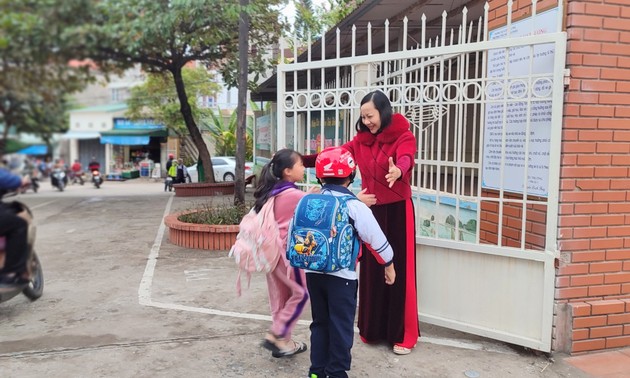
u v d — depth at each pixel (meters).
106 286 5.42
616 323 3.63
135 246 7.64
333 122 4.67
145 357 3.59
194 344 3.83
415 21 7.83
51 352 3.67
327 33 8.11
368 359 3.59
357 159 3.74
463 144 4.17
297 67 4.40
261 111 16.92
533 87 3.50
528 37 3.43
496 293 3.71
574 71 3.43
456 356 3.63
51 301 4.88
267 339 3.54
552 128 3.40
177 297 5.02
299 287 3.48
